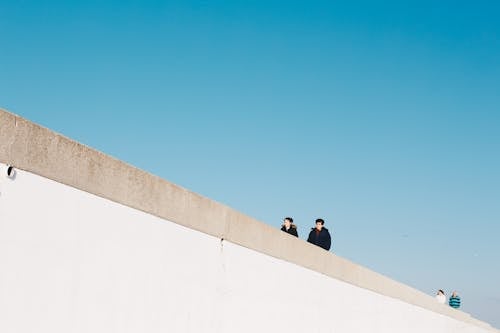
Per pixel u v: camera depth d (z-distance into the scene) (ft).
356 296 47.39
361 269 48.67
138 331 22.90
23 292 17.79
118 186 22.04
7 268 17.28
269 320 33.50
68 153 19.66
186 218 26.27
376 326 51.31
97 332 20.77
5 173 17.25
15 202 17.60
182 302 25.72
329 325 41.91
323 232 47.67
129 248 22.56
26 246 17.93
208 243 27.99
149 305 23.59
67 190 19.60
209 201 28.12
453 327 77.41
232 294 29.81
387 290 54.70
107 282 21.31
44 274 18.57
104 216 21.26
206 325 27.53
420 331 64.03
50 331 18.75
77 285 19.92
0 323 17.01
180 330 25.53
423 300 65.82
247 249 31.55
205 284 27.58
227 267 29.48
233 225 30.17
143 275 23.30
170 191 25.20
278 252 34.99
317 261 40.52
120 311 21.93
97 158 21.01
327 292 41.91
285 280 35.76
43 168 18.61
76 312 19.85
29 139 18.11
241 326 30.53
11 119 17.49
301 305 37.76
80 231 20.11
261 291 32.78
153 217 24.06
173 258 25.21
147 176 23.72
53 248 18.94
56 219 19.10
